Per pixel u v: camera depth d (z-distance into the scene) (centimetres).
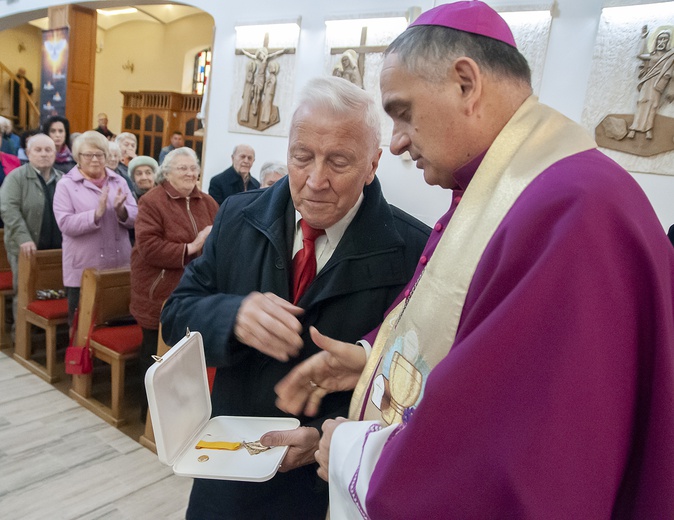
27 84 1295
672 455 45
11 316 432
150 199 260
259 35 438
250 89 446
